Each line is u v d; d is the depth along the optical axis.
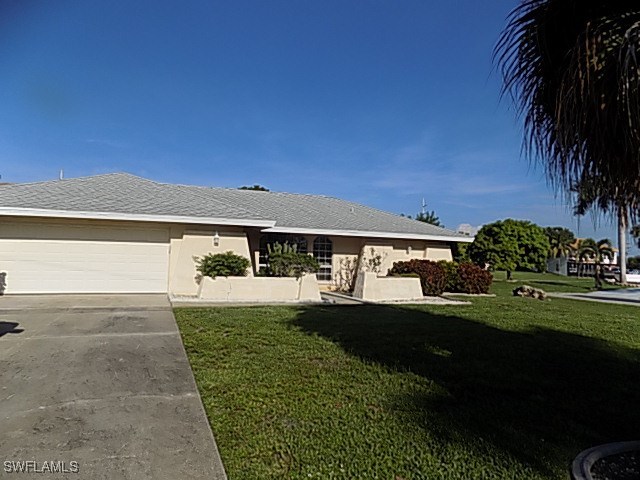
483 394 5.25
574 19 3.01
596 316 12.68
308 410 4.57
